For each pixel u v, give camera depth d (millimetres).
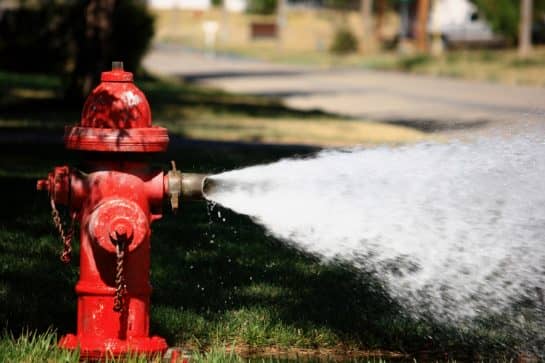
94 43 31594
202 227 12242
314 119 31750
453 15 94812
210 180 7109
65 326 8242
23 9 50312
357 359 7836
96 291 6902
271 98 43469
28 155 19531
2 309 8539
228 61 83625
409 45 107625
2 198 13977
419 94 46969
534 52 80125
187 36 130625
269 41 127438
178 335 8117
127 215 6668
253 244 11336
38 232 11750
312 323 8453
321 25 138125
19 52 50281
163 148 6867
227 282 9758
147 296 7059
